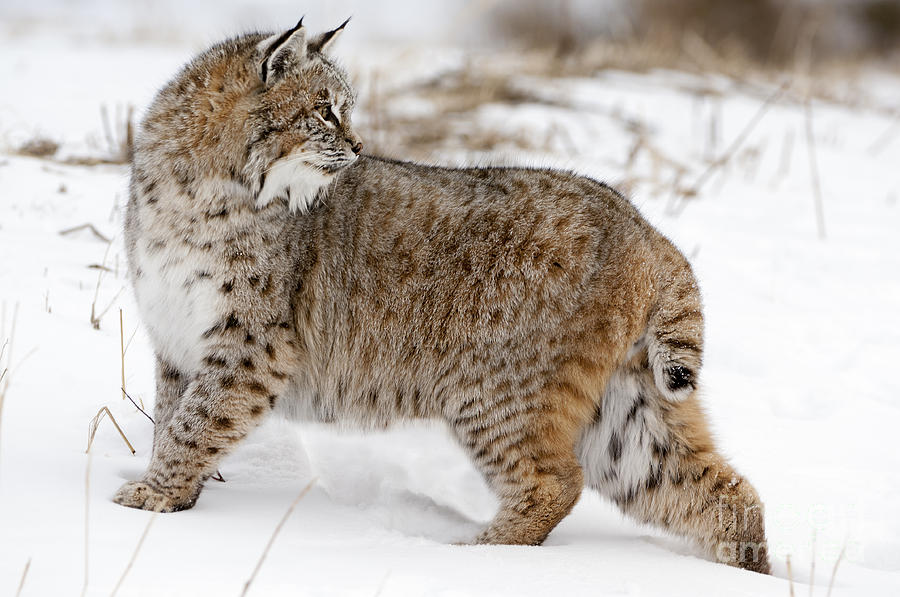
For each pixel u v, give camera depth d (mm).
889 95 34844
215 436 9211
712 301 15148
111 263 13453
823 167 23219
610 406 9844
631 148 21750
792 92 30062
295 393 10094
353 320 9938
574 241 9656
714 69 30969
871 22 45719
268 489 9641
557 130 22062
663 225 17969
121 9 39156
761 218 19359
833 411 12414
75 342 11203
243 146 9547
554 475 9586
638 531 10141
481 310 9648
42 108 19859
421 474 10930
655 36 33406
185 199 9445
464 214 9844
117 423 10047
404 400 10047
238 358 9344
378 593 6855
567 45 32531
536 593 7496
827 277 16594
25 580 6730
